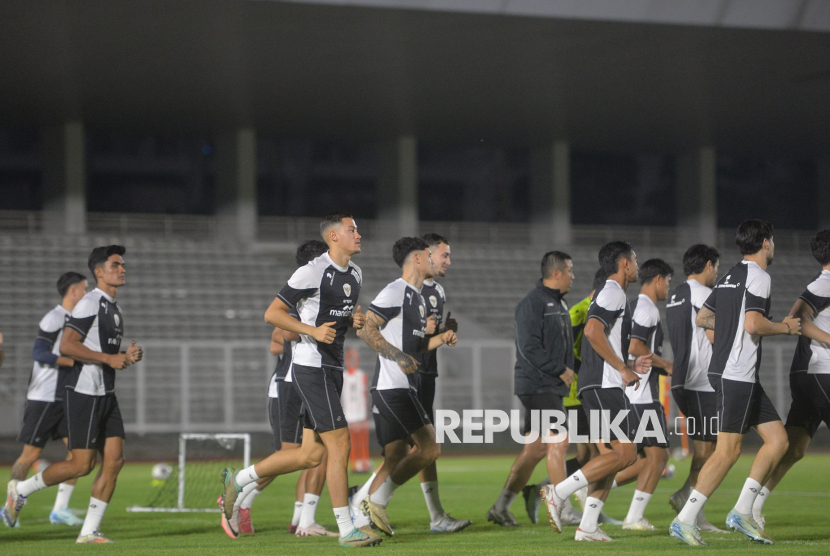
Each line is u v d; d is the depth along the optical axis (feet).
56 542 82.23
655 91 310.24
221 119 343.05
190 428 246.06
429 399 88.99
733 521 75.51
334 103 321.93
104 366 82.99
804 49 265.54
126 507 118.83
